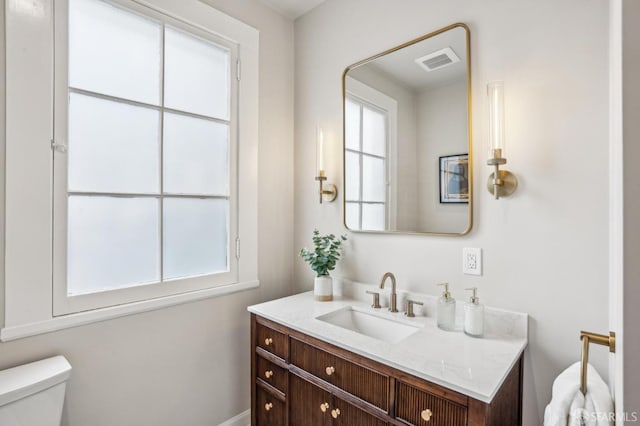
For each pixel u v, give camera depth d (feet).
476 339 4.10
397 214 5.32
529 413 4.09
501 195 4.27
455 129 4.69
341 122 6.14
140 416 4.91
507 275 4.28
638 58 1.52
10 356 3.85
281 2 6.46
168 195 5.21
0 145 3.76
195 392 5.54
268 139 6.55
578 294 3.79
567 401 2.68
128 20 4.81
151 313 5.02
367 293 5.59
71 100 4.32
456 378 3.17
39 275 4.01
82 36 4.41
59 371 3.81
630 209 1.53
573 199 3.82
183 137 5.39
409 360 3.54
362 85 5.80
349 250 6.04
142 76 4.94
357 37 5.91
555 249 3.93
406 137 5.20
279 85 6.75
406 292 5.18
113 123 4.68
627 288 1.54
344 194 6.09
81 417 4.37
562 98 3.89
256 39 6.27
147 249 5.00
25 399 3.51
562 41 3.89
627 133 1.54
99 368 4.52
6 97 3.78
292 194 7.00
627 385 1.53
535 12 4.08
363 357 3.81
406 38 5.26
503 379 3.19
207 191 5.67
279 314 5.04
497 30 4.36
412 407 3.39
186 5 5.28
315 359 4.38
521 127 4.17
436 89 4.89
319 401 4.33
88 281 4.46
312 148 6.64
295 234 6.99
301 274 6.87
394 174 5.35
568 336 3.85
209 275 5.65
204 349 5.64
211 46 5.73
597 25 3.67
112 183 4.66
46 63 4.06
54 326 4.10
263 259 6.48
